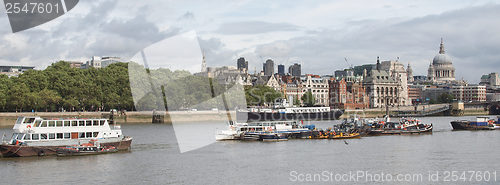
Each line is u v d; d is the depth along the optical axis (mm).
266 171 84375
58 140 100750
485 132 166750
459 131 172250
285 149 114938
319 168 87812
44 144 99062
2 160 93500
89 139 104500
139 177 78312
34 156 98250
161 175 79938
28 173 81188
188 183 74188
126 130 168000
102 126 106688
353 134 145375
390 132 158625
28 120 99625
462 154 105688
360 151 111125
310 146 121438
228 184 73750
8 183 74062
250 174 81500
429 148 116812
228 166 89000
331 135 141875
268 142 131250
